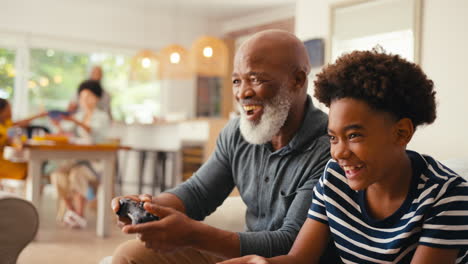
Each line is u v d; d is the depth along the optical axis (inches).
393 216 34.9
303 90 50.6
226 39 297.3
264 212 51.8
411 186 34.5
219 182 55.9
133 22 272.8
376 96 31.3
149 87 281.1
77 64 259.4
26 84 246.5
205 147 213.6
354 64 32.7
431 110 34.1
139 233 35.7
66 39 255.4
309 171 47.3
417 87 32.9
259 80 48.6
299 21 185.6
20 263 115.0
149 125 233.6
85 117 180.5
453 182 33.5
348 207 37.3
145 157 232.4
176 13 282.5
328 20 171.9
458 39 130.7
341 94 32.5
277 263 36.9
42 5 247.8
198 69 207.8
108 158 147.9
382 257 35.3
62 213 170.6
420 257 32.9
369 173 32.6
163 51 217.2
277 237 42.3
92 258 122.3
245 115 50.5
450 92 132.2
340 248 37.8
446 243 32.4
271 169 50.5
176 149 220.8
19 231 72.0
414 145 139.1
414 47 141.8
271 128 48.9
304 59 50.4
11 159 141.2
